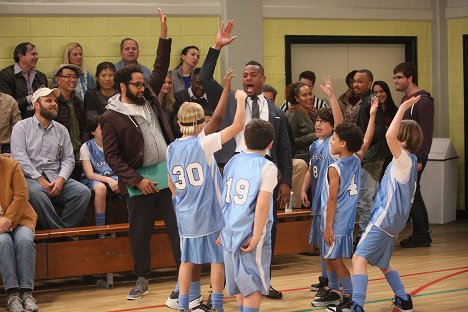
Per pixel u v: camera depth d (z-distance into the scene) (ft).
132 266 21.61
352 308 16.28
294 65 31.22
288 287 20.59
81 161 23.88
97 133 23.80
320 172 18.99
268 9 30.01
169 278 22.36
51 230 21.27
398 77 26.45
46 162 22.17
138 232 19.62
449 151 31.63
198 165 16.14
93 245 21.22
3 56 26.22
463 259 23.98
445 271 22.15
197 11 28.60
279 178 19.44
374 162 25.79
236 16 29.04
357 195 17.71
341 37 31.65
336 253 17.56
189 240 16.22
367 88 26.14
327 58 31.81
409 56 33.19
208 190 16.15
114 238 21.45
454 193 32.07
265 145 14.92
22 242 18.94
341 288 18.54
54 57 26.86
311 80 29.22
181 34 28.58
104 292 20.80
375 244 16.56
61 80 24.16
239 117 15.94
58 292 21.02
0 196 19.29
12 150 21.89
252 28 29.30
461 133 32.86
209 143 16.11
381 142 25.76
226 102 17.83
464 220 32.17
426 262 23.58
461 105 32.81
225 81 17.74
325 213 17.66
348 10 31.65
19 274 18.85
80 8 27.02
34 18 26.55
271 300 19.17
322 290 18.60
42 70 26.71
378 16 32.24
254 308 14.56
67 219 22.17
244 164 14.80
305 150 26.40
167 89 26.07
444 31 33.12
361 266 16.46
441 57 33.17
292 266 23.58
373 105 18.88
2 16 26.14
